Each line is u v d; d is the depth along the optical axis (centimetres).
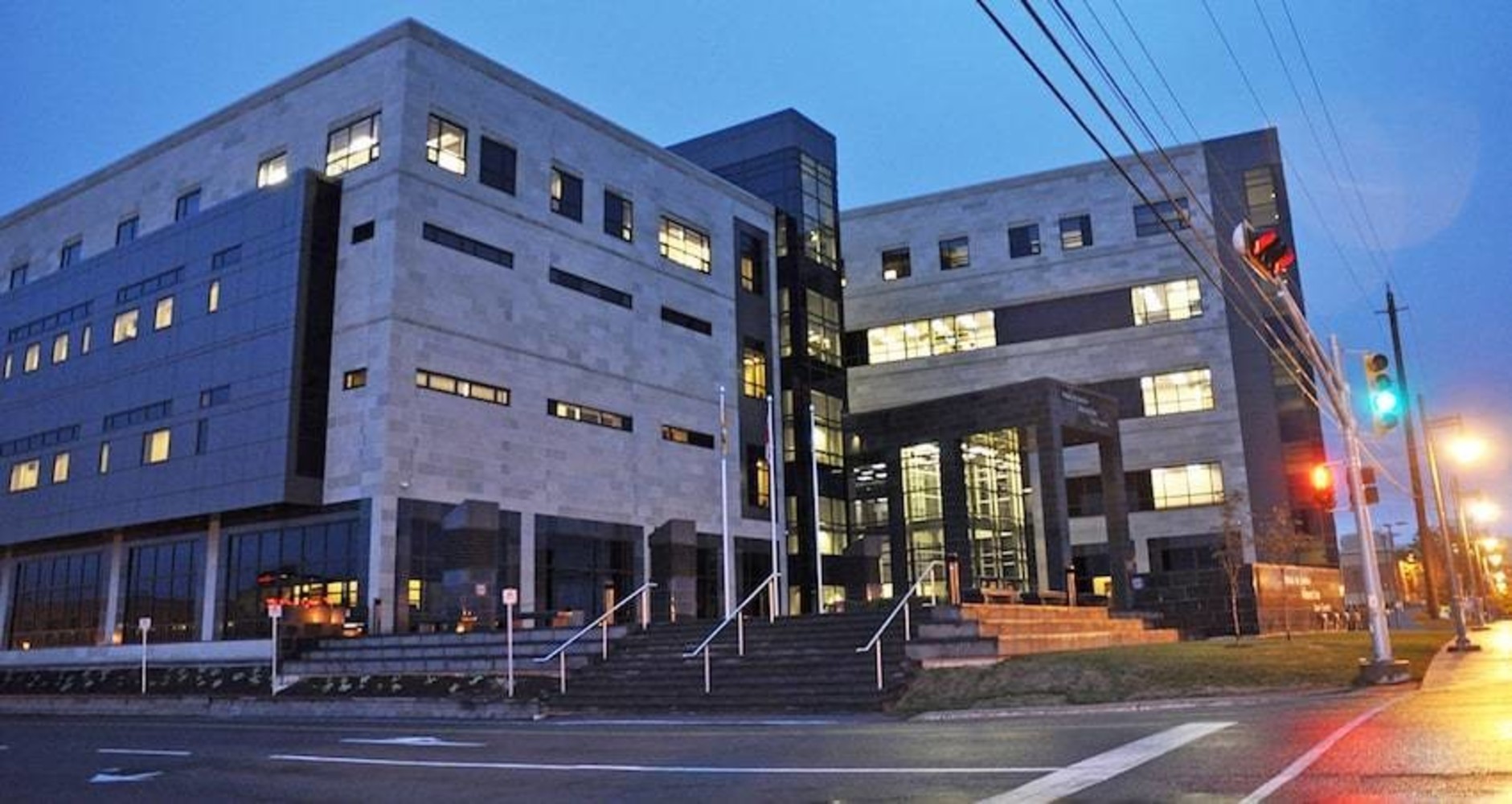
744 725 2092
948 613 2875
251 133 5266
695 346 6009
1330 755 1235
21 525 5547
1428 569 5800
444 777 1430
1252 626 3962
